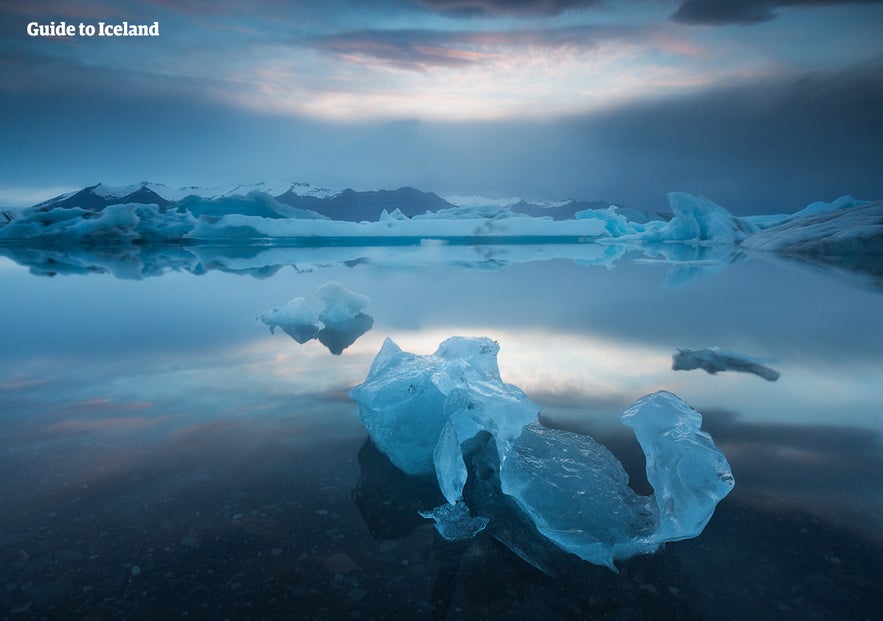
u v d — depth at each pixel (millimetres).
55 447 2066
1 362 3451
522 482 1612
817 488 1724
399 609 1181
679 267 10984
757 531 1483
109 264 12156
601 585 1271
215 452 2029
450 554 1393
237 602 1197
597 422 2344
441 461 1764
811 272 9531
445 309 5609
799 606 1187
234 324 4816
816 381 2959
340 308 4906
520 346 3850
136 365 3363
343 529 1505
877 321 4891
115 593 1220
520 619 1152
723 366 3287
